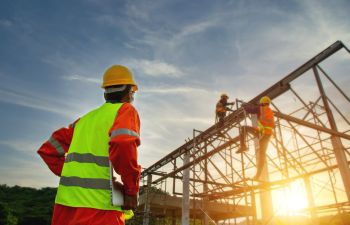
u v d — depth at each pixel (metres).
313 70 13.09
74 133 1.99
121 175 1.57
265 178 10.83
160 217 23.33
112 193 1.61
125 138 1.57
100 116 1.87
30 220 58.28
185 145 16.61
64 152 2.14
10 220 53.16
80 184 1.66
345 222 12.63
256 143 11.13
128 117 1.73
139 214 20.39
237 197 13.23
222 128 12.45
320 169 12.85
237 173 12.91
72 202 1.61
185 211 15.87
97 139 1.78
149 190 18.83
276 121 12.09
